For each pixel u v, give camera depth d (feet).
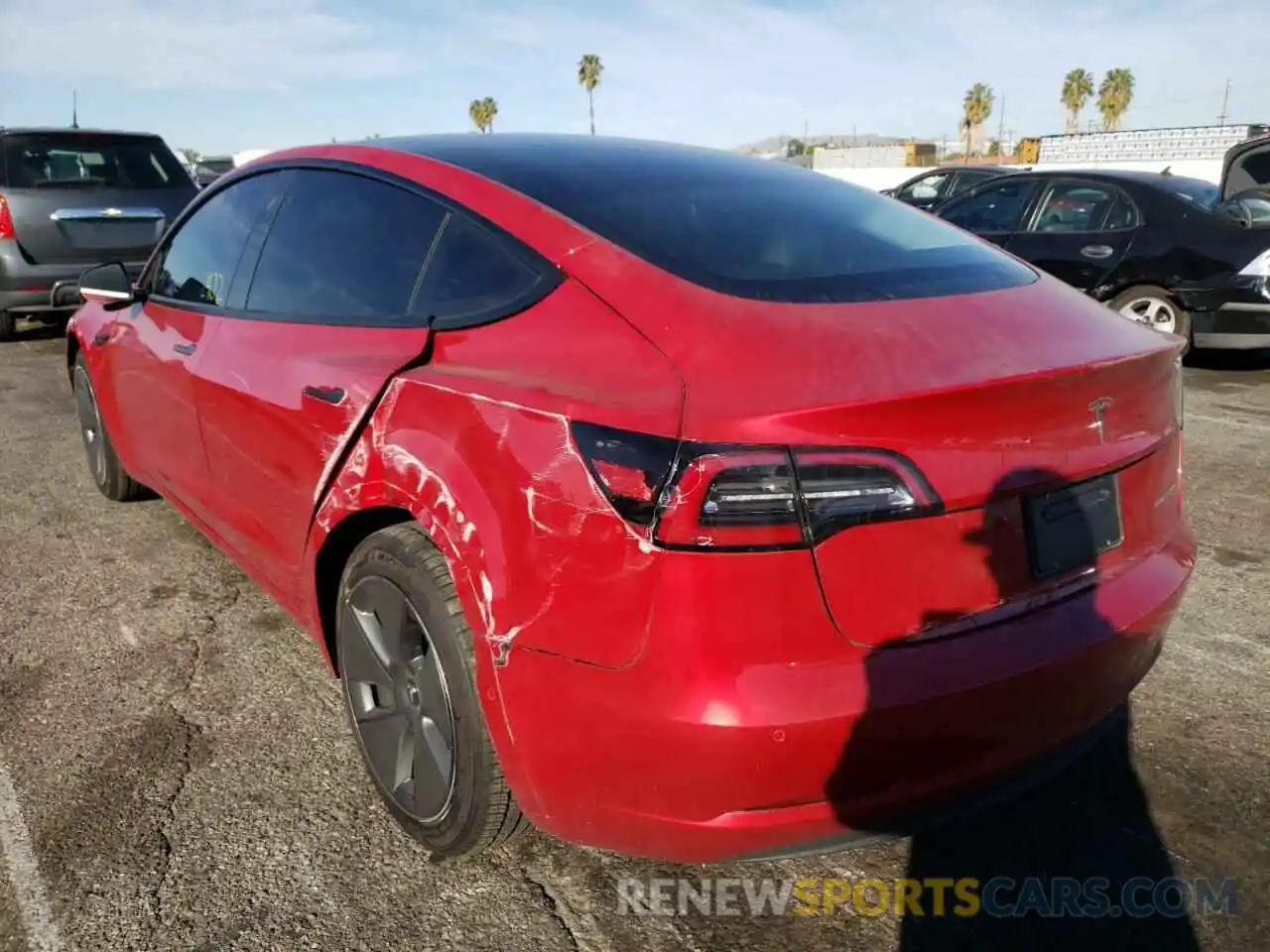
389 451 7.09
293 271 9.41
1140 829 7.89
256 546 9.68
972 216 28.30
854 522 5.49
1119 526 6.90
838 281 7.01
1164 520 7.52
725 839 5.67
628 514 5.52
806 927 6.91
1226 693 9.78
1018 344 6.52
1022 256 26.40
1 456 17.63
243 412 9.25
